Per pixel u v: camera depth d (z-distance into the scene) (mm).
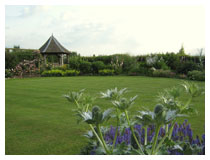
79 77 14180
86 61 17062
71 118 3965
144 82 10117
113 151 1318
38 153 2459
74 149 2553
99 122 1189
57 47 18750
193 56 14391
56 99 5969
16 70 15492
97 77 13859
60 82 10828
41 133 3172
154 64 15039
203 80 10852
